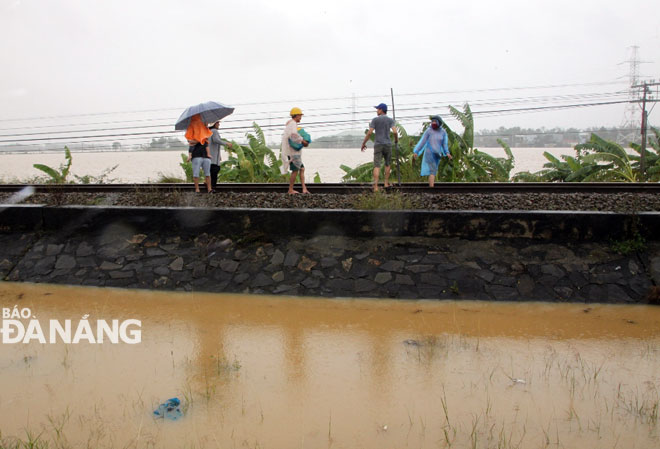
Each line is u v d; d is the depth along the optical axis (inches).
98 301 280.7
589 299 265.0
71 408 166.1
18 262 326.3
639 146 739.4
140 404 168.4
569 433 147.9
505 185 412.8
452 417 158.1
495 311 255.8
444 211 301.4
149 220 331.0
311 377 187.8
